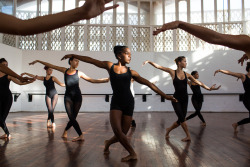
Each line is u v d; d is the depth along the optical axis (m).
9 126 5.87
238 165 2.42
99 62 2.68
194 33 0.71
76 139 3.91
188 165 2.42
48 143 3.68
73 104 4.11
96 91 11.49
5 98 4.12
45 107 11.28
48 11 12.53
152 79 11.62
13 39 11.27
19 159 2.68
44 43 11.61
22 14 13.24
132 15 13.76
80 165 2.43
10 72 2.36
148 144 3.61
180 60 4.11
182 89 4.05
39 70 11.42
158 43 11.84
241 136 4.41
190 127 5.82
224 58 11.34
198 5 13.77
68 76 4.07
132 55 11.70
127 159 2.62
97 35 11.66
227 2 12.07
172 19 13.95
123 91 2.59
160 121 7.11
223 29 11.52
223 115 9.40
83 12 0.48
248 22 11.25
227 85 11.24
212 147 3.38
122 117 2.65
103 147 3.39
